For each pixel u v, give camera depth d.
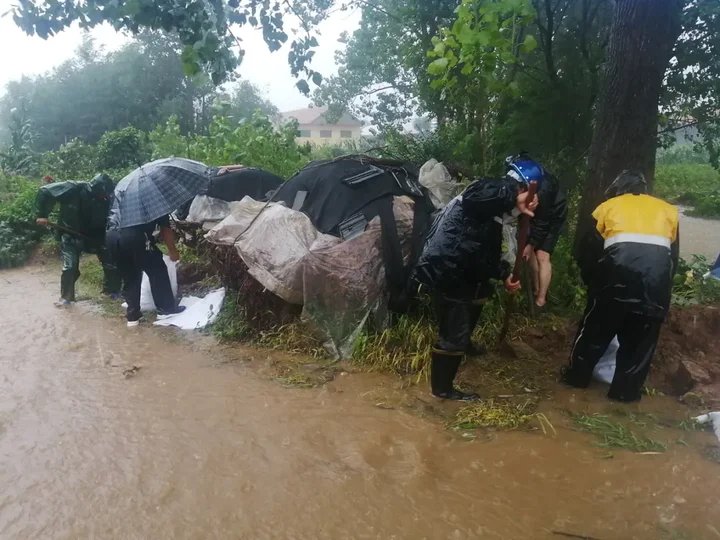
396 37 12.01
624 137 5.86
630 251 4.54
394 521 3.37
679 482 3.73
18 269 9.85
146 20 4.43
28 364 5.62
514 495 3.60
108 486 3.71
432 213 5.83
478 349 5.57
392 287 5.60
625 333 4.71
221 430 4.38
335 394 4.94
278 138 10.08
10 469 3.90
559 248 6.42
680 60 7.58
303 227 5.78
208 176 7.19
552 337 5.73
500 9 5.52
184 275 7.64
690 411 4.64
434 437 4.26
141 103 33.19
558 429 4.37
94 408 4.73
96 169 16.77
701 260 7.61
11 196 13.57
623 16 5.78
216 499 3.58
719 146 8.48
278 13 5.21
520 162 4.44
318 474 3.82
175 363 5.62
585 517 3.39
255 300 6.09
